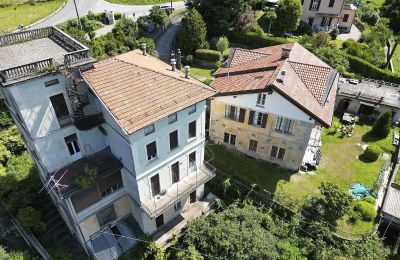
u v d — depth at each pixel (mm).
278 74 31844
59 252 28141
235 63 40031
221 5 61625
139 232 28766
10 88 20266
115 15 64938
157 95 23703
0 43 25719
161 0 77500
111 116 22641
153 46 56188
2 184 32188
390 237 31562
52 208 31812
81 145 25938
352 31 70125
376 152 38125
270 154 36250
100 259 26703
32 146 26094
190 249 26859
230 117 35750
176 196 27266
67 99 23391
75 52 22578
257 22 68312
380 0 93500
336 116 46719
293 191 33406
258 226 28375
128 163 24438
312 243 29109
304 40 59625
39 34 27281
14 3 68562
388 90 48125
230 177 33344
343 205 29984
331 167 37406
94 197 25453
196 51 56625
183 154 27453
